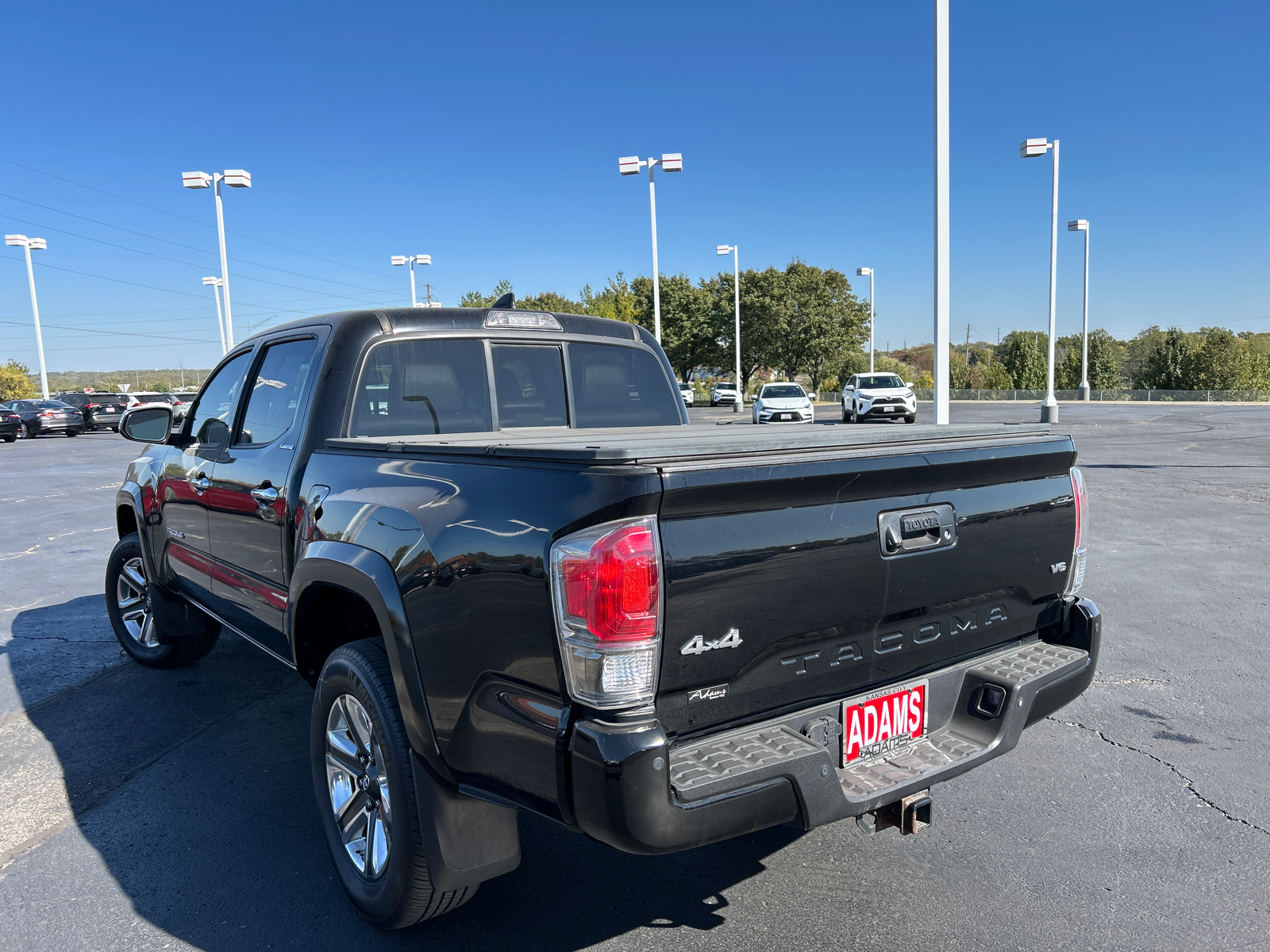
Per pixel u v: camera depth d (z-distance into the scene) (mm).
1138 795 3496
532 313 3936
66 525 10938
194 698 4672
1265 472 14062
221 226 29828
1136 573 7344
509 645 2023
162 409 4605
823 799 2057
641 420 4348
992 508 2559
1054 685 2600
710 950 2514
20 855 3090
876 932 2594
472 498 2186
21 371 65312
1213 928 2602
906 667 2441
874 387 28938
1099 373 75875
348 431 3246
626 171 29266
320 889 2877
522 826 3336
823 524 2125
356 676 2561
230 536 3713
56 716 4426
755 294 61906
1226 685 4715
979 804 3439
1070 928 2605
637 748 1796
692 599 1904
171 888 2875
